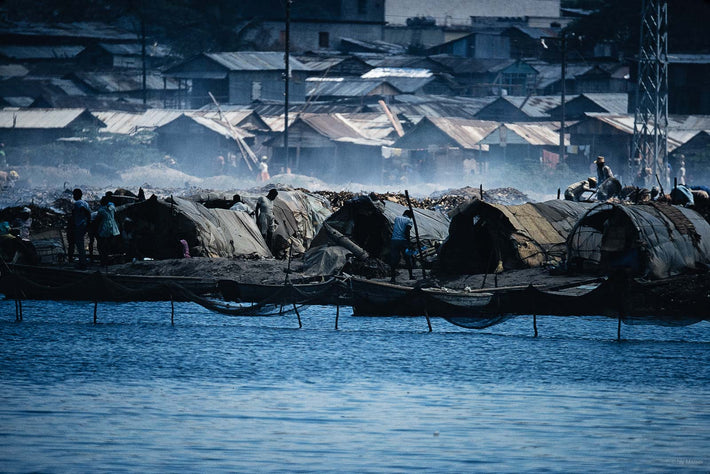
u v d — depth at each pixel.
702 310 76.44
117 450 48.72
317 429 52.81
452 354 72.94
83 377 64.12
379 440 50.88
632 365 69.19
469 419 54.94
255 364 68.75
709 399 59.72
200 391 60.81
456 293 81.00
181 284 86.69
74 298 87.81
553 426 53.44
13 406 56.84
